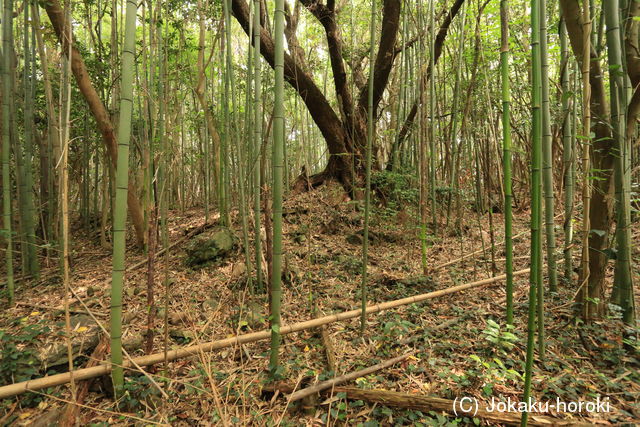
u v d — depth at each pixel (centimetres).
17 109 573
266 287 427
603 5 249
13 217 619
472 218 743
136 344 308
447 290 367
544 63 350
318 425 223
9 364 266
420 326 324
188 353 264
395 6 641
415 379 255
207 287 434
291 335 324
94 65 527
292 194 754
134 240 657
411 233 601
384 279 444
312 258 526
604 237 288
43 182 639
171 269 494
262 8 666
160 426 212
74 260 606
